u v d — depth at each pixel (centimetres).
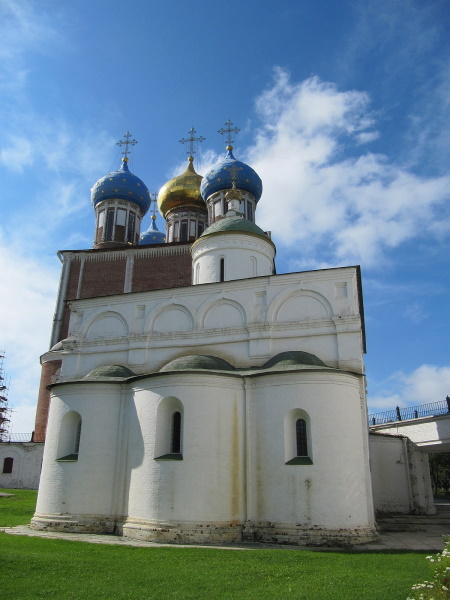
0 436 5594
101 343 2527
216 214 4353
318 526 1734
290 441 1880
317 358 2103
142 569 1220
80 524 1972
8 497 2925
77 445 2158
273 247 3025
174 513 1791
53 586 1055
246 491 1891
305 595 991
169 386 1966
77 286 4125
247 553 1467
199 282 2916
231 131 4706
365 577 1146
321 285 2264
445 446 3138
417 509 3120
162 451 1936
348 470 1827
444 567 925
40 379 3853
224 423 1930
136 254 4178
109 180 4731
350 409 1925
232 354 2273
